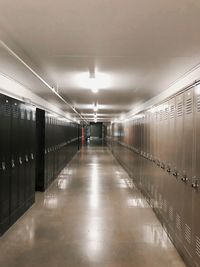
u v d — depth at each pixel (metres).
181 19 2.04
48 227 4.02
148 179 5.48
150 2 1.77
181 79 4.21
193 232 2.71
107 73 3.98
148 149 5.49
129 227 4.07
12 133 4.01
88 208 5.04
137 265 2.93
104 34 2.38
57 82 4.73
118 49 2.82
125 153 10.26
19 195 4.40
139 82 4.61
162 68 3.61
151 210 4.95
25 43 2.66
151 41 2.55
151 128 5.16
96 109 10.80
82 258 3.07
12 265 2.89
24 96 5.14
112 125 18.75
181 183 3.15
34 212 4.76
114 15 1.98
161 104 4.29
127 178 8.38
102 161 13.05
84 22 2.12
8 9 1.93
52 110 8.52
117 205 5.27
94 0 1.76
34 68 3.66
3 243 3.43
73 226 4.07
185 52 2.88
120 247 3.37
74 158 14.38
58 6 1.86
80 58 3.17
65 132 10.95
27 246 3.35
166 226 3.85
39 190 6.45
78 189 6.70
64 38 2.51
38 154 6.45
